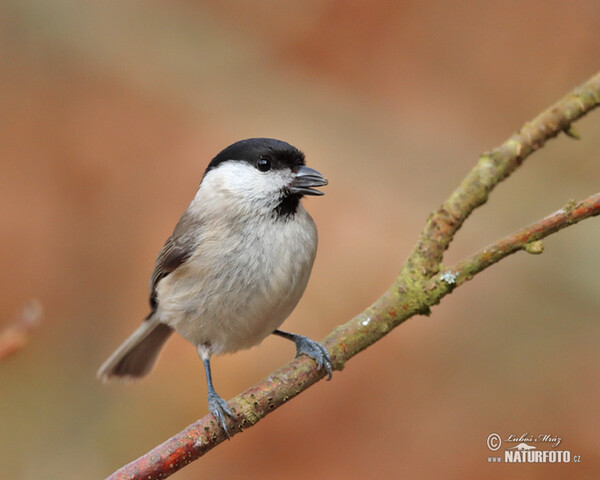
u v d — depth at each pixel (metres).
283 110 10.91
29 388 9.16
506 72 10.74
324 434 8.45
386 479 8.07
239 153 6.53
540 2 10.66
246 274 6.23
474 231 10.07
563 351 8.92
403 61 11.01
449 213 5.71
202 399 8.75
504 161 5.89
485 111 10.73
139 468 4.97
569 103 6.02
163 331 8.31
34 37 11.03
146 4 11.43
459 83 10.87
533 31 10.73
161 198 10.07
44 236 9.75
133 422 8.80
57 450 8.80
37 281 9.60
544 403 8.52
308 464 8.29
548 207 10.16
